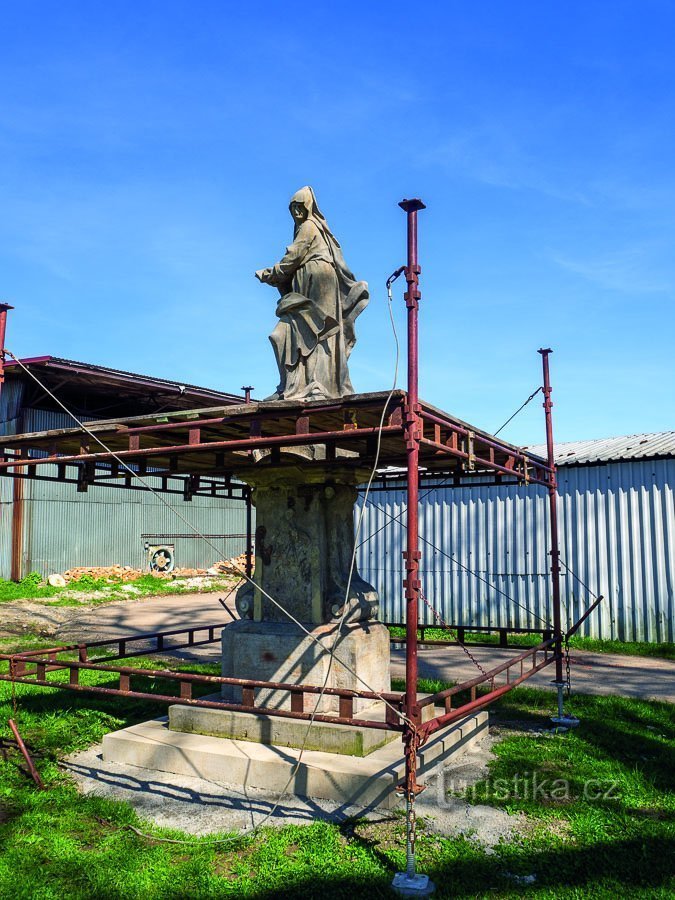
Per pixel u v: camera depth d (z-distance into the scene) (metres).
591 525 15.16
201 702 5.40
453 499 16.69
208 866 4.46
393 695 4.73
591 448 16.95
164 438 6.54
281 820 5.18
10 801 5.59
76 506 23.45
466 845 4.77
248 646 6.78
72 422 21.58
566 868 4.45
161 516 26.47
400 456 7.21
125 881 4.28
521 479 7.60
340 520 7.06
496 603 16.00
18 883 4.22
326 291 7.00
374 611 7.09
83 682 9.73
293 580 6.87
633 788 5.80
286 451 6.42
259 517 7.16
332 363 7.06
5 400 19.91
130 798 5.66
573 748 6.93
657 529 14.45
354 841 4.82
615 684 10.57
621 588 14.72
